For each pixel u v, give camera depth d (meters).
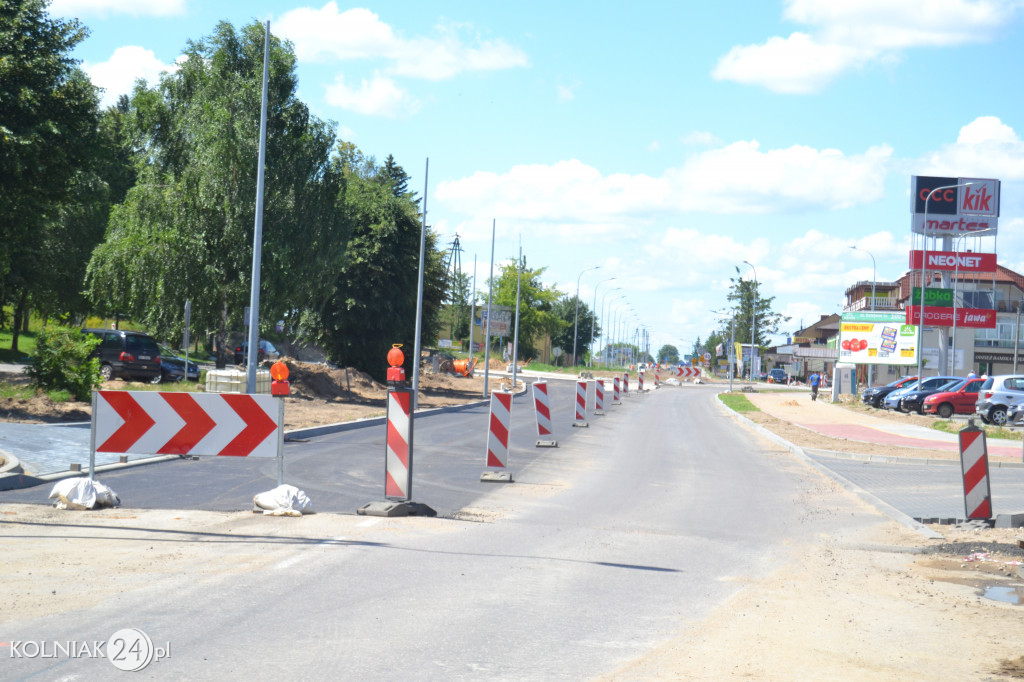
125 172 49.97
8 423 17.03
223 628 5.59
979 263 65.88
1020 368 75.50
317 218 33.97
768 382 104.62
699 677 4.97
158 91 35.06
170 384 29.62
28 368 21.97
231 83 33.75
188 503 10.72
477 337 112.75
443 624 5.88
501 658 5.20
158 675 4.70
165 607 6.02
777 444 24.52
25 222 23.42
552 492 13.34
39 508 9.96
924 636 6.04
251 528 9.16
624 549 8.96
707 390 73.19
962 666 5.35
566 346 146.75
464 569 7.63
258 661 4.98
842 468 18.78
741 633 5.96
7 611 5.80
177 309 33.62
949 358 73.62
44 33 22.64
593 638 5.71
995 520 11.77
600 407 35.44
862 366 78.81
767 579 7.80
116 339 31.67
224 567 7.28
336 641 5.41
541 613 6.29
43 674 4.66
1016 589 7.68
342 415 25.80
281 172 33.31
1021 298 78.69
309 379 34.06
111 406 10.59
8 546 7.81
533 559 8.23
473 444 20.75
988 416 34.16
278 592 6.54
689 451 21.41
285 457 16.11
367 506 10.45
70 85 23.06
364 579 7.07
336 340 43.25
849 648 5.68
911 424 34.47
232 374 24.56
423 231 34.09
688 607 6.66
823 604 6.92
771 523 11.19
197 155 33.22
